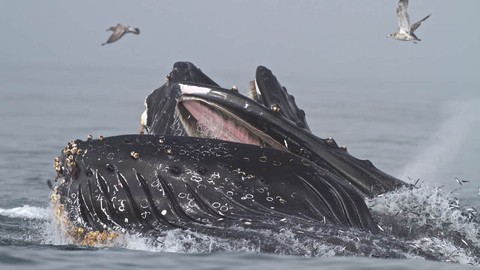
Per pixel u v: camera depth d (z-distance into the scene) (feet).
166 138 127.65
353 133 371.97
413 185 131.13
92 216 123.95
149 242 118.52
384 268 105.91
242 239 115.55
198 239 116.98
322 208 122.21
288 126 132.36
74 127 393.50
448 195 134.92
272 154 126.72
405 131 385.29
